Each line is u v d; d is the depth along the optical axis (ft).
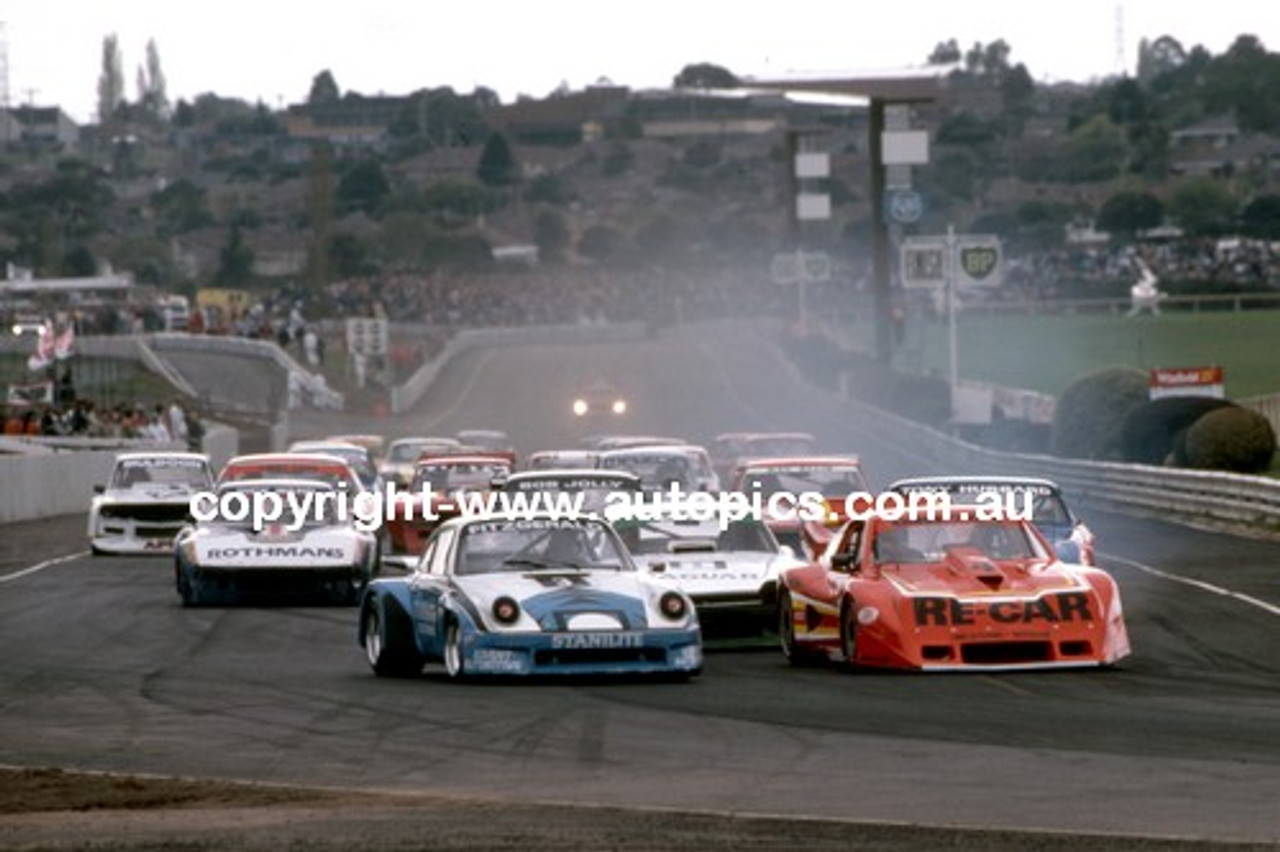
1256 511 380.37
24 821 109.91
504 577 180.45
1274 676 178.91
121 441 572.10
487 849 98.53
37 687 181.98
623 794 118.21
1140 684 171.01
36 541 395.55
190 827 106.52
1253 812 107.96
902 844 99.45
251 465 317.01
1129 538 361.10
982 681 173.17
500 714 156.15
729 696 165.58
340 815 110.01
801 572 194.90
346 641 222.28
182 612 255.91
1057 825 105.29
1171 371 483.92
